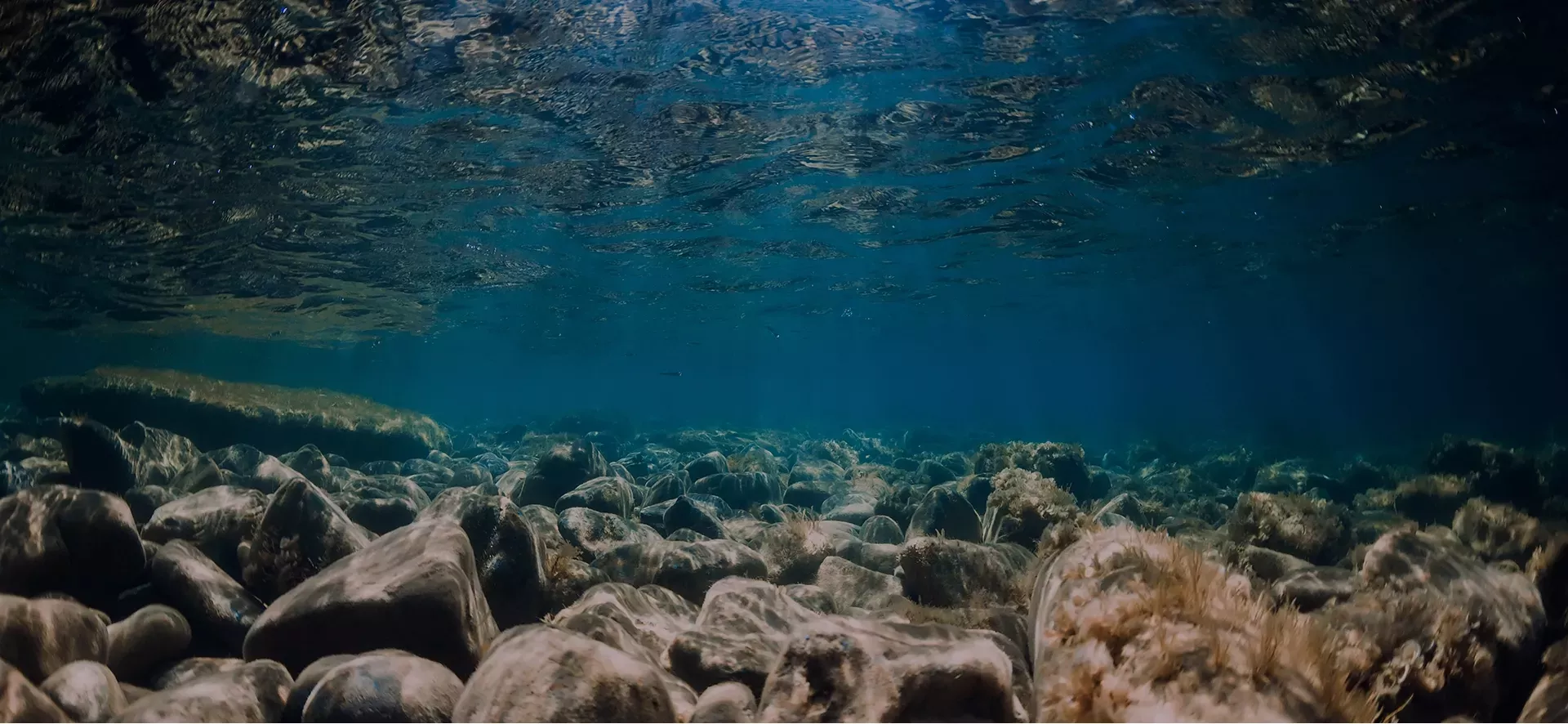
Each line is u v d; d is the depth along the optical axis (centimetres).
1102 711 329
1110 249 2762
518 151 1484
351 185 1598
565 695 347
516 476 1452
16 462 1180
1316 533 938
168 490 934
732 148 1560
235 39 960
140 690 485
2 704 351
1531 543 881
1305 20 1125
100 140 1248
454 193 1714
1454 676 423
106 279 2333
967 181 1875
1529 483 1478
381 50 1025
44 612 459
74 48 948
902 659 365
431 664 420
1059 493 1020
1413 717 411
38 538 571
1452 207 2367
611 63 1133
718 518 1084
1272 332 6738
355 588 498
